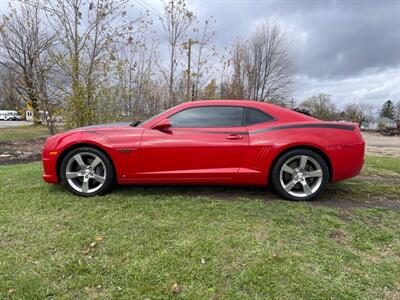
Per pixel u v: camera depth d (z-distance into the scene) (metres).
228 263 2.44
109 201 3.80
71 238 2.79
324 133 3.92
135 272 2.28
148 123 4.01
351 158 3.95
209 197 4.04
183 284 2.16
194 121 3.99
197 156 3.87
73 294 2.05
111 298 2.01
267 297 2.05
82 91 8.64
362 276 2.31
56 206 3.61
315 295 2.08
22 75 9.61
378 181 5.25
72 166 4.04
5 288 2.08
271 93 34.31
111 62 9.30
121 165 3.90
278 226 3.15
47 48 8.76
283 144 3.85
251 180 3.95
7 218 3.23
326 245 2.77
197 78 12.83
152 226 3.08
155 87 11.94
